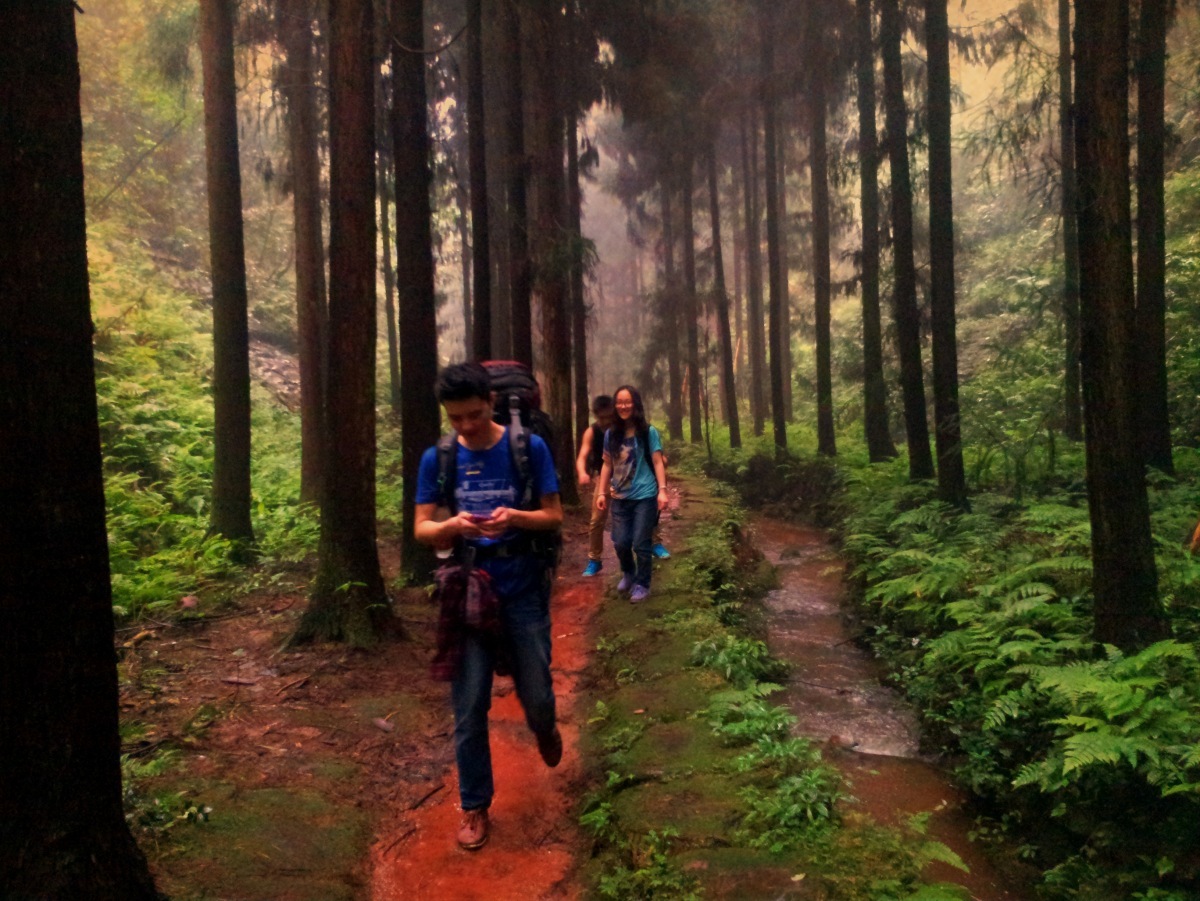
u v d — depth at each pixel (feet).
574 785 12.80
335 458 17.99
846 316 87.04
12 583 6.79
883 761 14.60
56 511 6.97
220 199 24.85
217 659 17.19
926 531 26.86
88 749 7.34
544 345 36.40
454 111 51.52
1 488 6.69
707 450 58.13
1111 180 13.61
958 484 28.35
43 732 7.03
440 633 10.69
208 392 45.39
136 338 47.09
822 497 42.88
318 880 9.78
